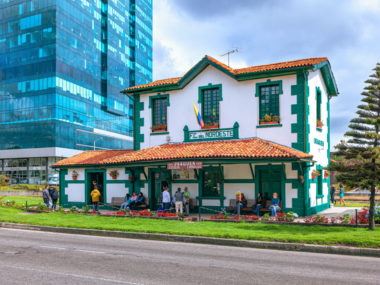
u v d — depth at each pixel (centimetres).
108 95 7712
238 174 1984
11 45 6569
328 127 2453
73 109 6606
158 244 1227
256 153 1761
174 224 1566
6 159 6588
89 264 884
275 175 1927
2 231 1549
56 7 6288
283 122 1947
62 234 1480
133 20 9206
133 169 2288
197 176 2094
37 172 6294
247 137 2034
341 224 1437
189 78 2188
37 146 6206
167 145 2219
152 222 1633
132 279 743
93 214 1983
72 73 6631
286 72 1941
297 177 1844
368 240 1124
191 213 2062
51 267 851
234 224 1541
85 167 2486
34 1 6438
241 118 2059
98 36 7562
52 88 6188
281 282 729
